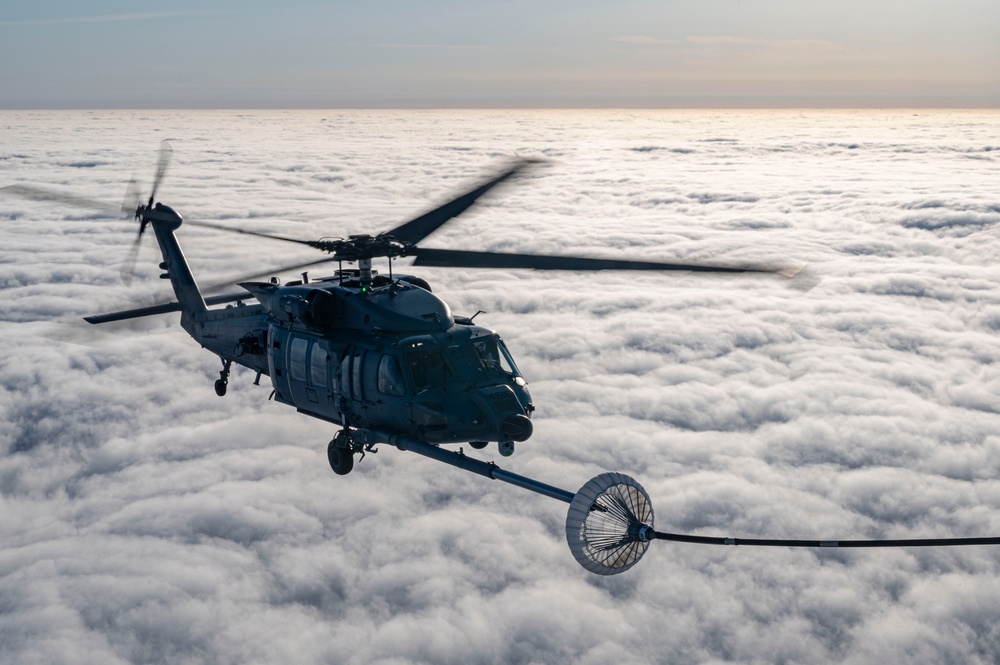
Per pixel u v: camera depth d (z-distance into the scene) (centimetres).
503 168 1153
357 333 1256
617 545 881
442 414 1138
